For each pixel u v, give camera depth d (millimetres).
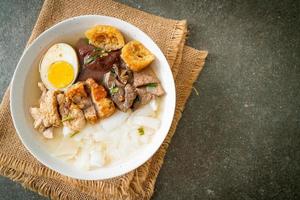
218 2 441
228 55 439
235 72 438
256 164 436
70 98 383
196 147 435
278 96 439
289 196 435
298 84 439
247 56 439
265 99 438
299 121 438
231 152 436
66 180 407
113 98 387
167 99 385
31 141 385
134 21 417
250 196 435
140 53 383
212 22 440
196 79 437
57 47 386
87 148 391
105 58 382
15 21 443
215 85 437
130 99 384
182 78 419
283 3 441
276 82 439
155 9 440
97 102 381
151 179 419
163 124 386
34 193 439
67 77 389
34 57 385
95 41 387
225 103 437
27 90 391
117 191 405
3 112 411
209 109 436
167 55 411
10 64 441
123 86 388
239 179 436
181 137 435
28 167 407
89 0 418
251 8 442
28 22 443
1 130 409
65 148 391
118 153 390
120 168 384
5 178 441
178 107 418
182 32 413
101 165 386
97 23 381
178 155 435
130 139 390
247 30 441
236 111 437
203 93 437
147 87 387
